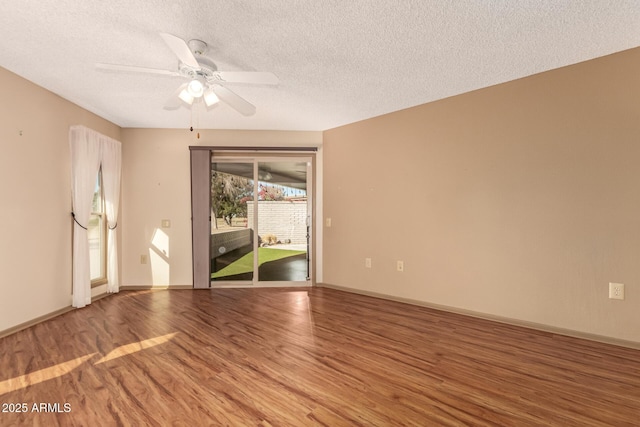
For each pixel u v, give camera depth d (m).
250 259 4.90
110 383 2.05
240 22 2.19
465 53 2.63
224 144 4.75
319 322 3.22
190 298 4.13
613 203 2.68
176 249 4.70
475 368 2.27
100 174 4.26
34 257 3.15
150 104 3.73
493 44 2.49
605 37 2.40
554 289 2.95
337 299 4.09
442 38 2.40
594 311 2.76
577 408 1.81
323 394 1.94
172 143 4.69
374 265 4.23
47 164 3.30
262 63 2.77
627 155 2.61
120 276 4.61
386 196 4.11
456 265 3.54
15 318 2.95
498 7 2.05
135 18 2.14
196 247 4.66
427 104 3.75
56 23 2.20
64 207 3.53
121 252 4.62
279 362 2.35
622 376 2.16
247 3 1.99
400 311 3.59
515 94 3.14
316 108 3.90
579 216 2.83
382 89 3.35
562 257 2.91
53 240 3.38
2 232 2.84
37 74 2.96
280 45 2.48
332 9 2.05
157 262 4.67
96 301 3.98
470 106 3.43
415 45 2.50
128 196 4.62
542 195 3.01
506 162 3.21
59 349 2.56
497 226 3.27
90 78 3.05
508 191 3.20
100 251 4.31
